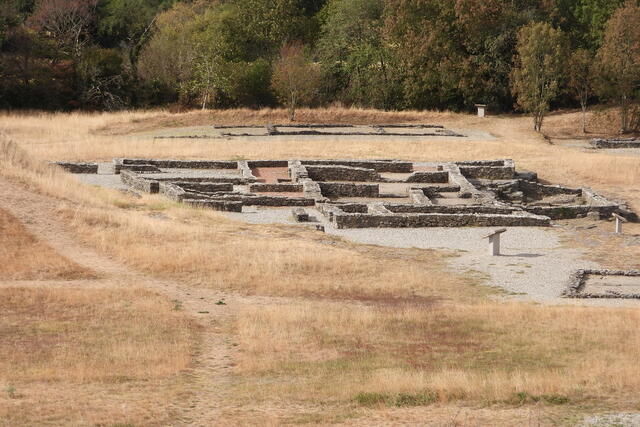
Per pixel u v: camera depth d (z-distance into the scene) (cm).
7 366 2033
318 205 4706
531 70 7944
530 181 5800
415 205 4669
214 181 5309
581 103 8706
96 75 8944
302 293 2939
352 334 2380
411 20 9012
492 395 1844
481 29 8925
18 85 8581
